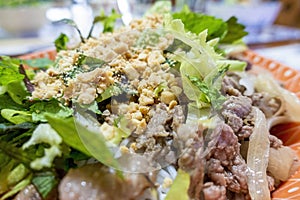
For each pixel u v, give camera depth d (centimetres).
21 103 18
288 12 53
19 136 15
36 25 41
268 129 19
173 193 14
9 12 39
